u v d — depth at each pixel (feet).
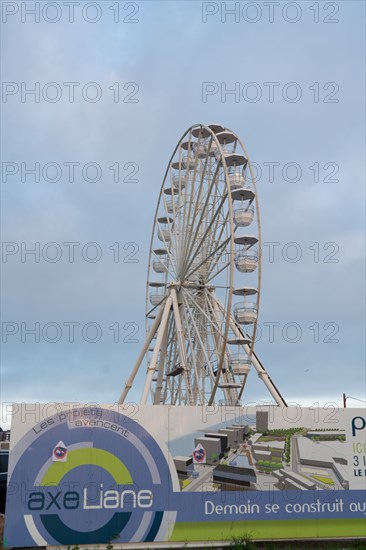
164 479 44.88
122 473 44.42
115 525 43.68
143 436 45.16
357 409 48.47
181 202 114.01
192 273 104.42
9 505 42.52
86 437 44.37
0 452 58.03
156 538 44.06
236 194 98.58
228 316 87.04
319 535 46.16
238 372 95.76
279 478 46.50
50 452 43.68
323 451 47.24
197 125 107.86
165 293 116.16
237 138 103.65
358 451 47.75
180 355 103.09
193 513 44.83
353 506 46.91
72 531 43.01
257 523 45.50
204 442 45.96
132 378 112.57
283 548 45.78
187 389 98.43
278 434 47.19
